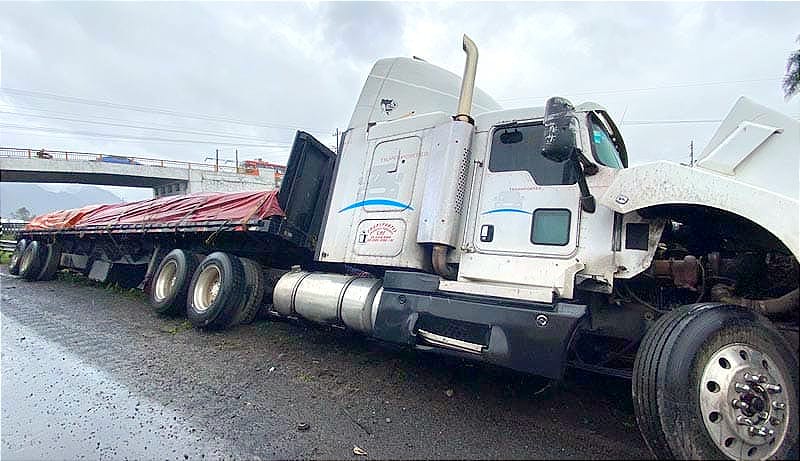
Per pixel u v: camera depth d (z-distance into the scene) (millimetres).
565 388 3836
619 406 3488
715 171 3086
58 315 6531
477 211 3723
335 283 4594
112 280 9078
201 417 3211
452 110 4680
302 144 5664
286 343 5070
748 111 3352
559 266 3232
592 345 3762
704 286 3082
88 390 3707
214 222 6031
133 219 7820
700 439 2299
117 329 5688
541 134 3598
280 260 6340
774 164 2998
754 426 2324
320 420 3158
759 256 2979
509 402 3508
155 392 3662
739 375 2410
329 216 4812
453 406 3414
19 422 3146
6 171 30250
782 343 2496
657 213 2975
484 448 2770
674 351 2455
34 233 11289
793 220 2520
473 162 3867
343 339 5266
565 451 2738
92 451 2760
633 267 3029
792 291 2785
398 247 4035
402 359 4523
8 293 8539
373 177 4480
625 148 4434
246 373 4102
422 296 3596
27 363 4367
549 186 3445
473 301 3332
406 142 4328
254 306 5840
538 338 2939
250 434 2957
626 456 2680
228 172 39062
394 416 3229
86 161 33312
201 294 5922
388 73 5051
